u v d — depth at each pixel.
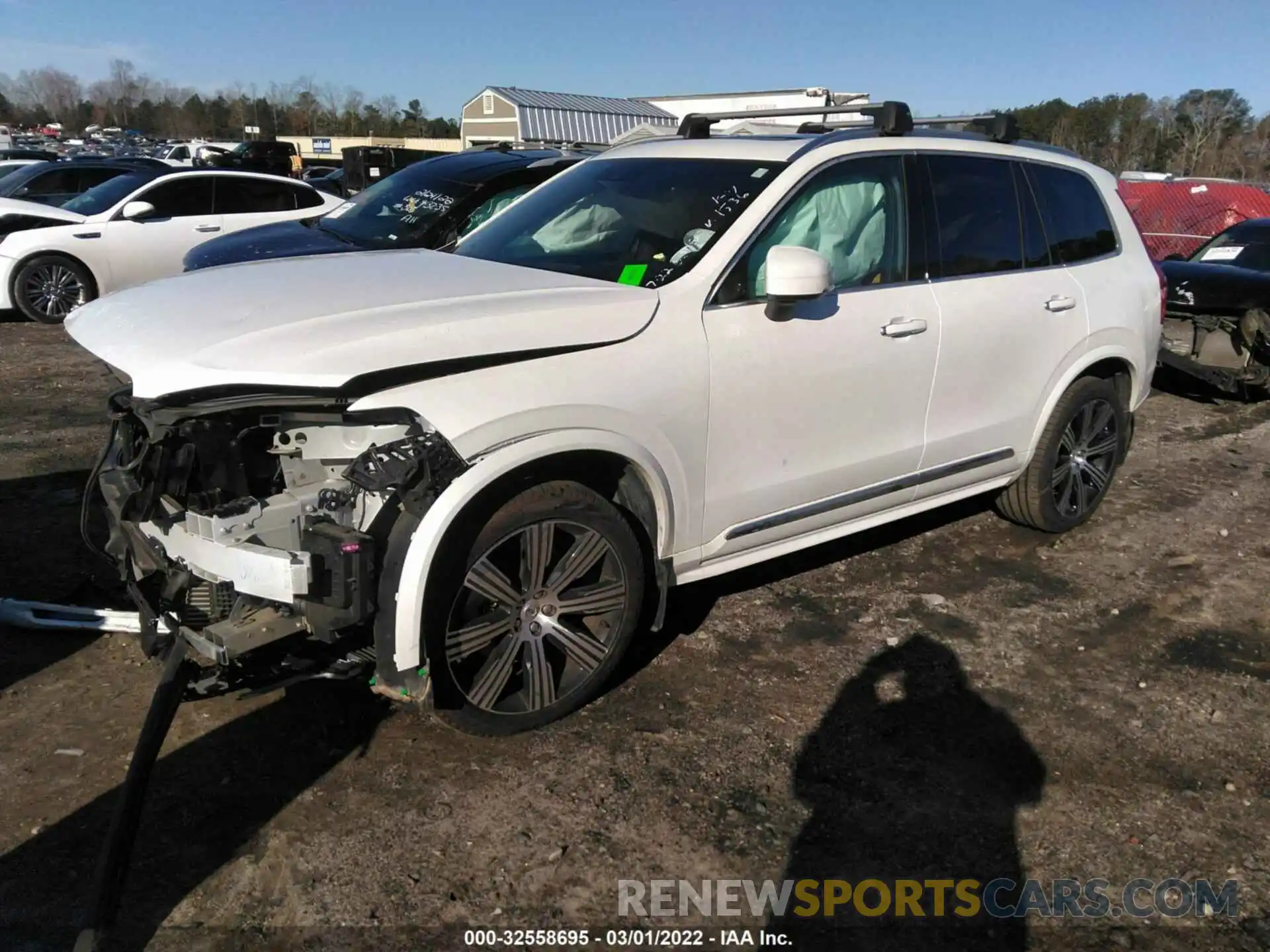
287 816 2.94
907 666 3.93
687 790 3.14
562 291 3.29
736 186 3.78
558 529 3.22
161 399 2.76
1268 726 3.62
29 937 2.49
